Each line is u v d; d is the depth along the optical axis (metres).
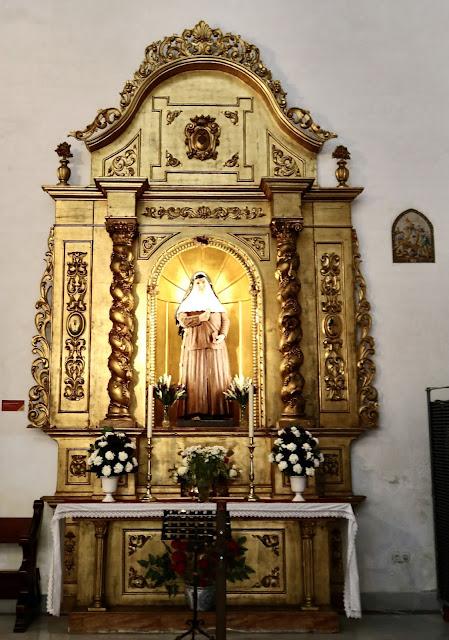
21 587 6.70
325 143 8.37
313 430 7.59
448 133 8.46
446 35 8.66
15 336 7.80
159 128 8.27
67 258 7.93
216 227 8.12
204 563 6.21
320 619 6.50
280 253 7.86
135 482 7.31
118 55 8.41
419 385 7.93
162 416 7.81
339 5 8.66
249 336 8.04
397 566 7.59
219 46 8.36
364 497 7.46
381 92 8.52
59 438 7.55
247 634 6.41
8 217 8.02
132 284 7.77
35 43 8.39
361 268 8.14
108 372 7.74
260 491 7.52
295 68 8.53
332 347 7.90
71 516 6.55
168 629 6.39
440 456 7.55
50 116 8.25
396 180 8.34
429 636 6.41
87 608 6.57
